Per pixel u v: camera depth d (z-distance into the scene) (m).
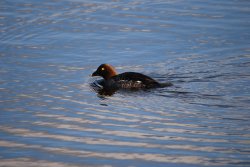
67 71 22.31
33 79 21.55
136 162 15.82
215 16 27.28
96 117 18.72
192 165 15.58
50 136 17.47
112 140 17.17
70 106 19.56
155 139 17.19
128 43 24.70
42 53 23.80
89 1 29.23
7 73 21.97
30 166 15.57
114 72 21.75
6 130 17.86
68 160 15.96
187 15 27.41
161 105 19.33
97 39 25.08
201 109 18.84
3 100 19.91
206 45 24.39
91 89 20.95
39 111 19.17
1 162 15.80
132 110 19.12
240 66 22.34
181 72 21.97
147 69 22.41
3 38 25.03
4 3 28.72
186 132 17.56
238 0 29.22
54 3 28.84
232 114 18.44
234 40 24.84
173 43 24.66
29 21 26.62
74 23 26.58
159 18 27.12
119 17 27.23
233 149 16.48
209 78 21.28
